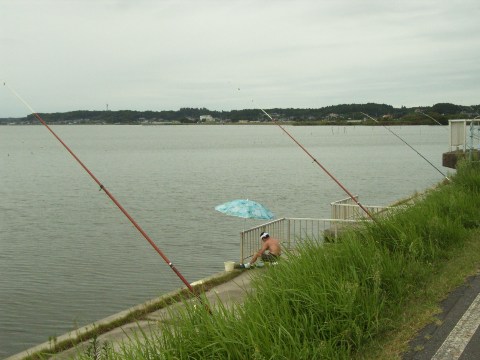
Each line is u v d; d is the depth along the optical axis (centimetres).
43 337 1133
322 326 534
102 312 1284
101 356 536
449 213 1035
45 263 1794
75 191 3941
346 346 532
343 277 614
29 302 1365
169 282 1534
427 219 927
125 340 717
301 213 2764
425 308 625
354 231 855
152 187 4122
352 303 562
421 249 812
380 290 627
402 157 7362
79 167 6241
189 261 1791
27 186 4306
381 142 13400
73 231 2395
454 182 1349
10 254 1931
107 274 1641
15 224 2586
